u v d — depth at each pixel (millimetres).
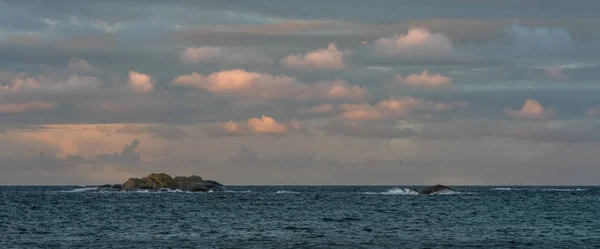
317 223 86000
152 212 105625
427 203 137500
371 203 137750
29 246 60906
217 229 77125
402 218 94938
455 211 111188
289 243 63688
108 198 154875
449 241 66062
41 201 141250
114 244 62531
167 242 64125
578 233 74062
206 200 147125
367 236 70250
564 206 127500
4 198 158000
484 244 63812
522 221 90250
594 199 162250
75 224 83250
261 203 137125
